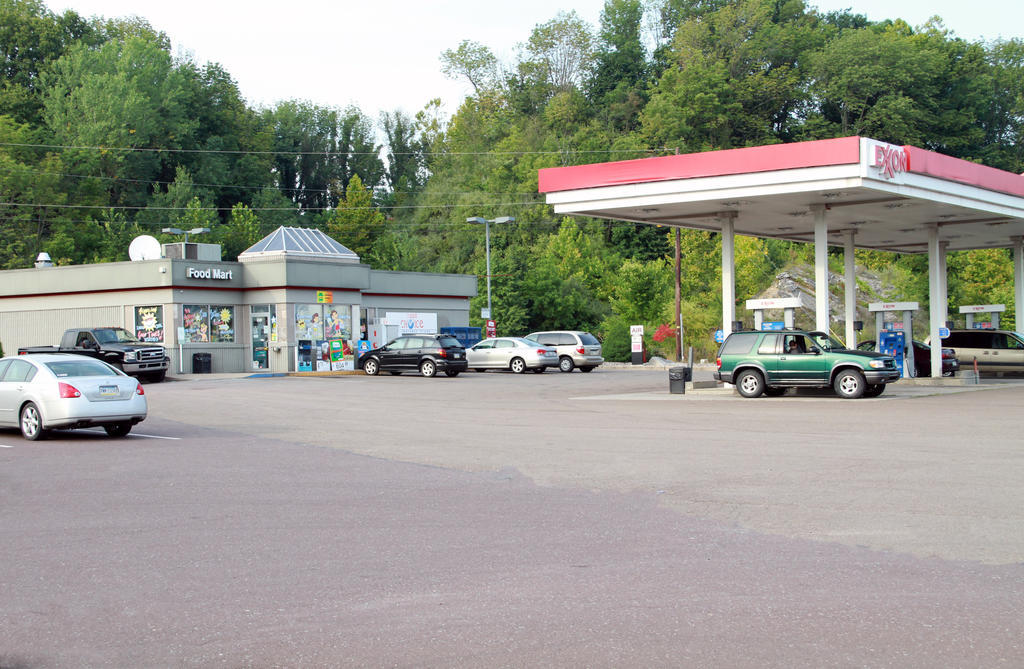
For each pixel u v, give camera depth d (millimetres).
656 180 26484
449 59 102000
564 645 5441
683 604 6199
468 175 89812
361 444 15258
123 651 5480
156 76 78250
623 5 99375
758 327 28141
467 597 6441
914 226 33562
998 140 80688
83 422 16359
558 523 8789
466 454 13750
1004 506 9156
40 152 68688
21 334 41688
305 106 101625
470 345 47938
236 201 85562
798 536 8094
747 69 85500
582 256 70375
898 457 12531
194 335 38500
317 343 39781
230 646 5531
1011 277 54031
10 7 74875
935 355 31078
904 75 74938
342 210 79000
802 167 24078
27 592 6738
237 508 9766
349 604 6324
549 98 98688
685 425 17391
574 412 20781
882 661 5098
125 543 8242
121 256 66375
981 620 5766
